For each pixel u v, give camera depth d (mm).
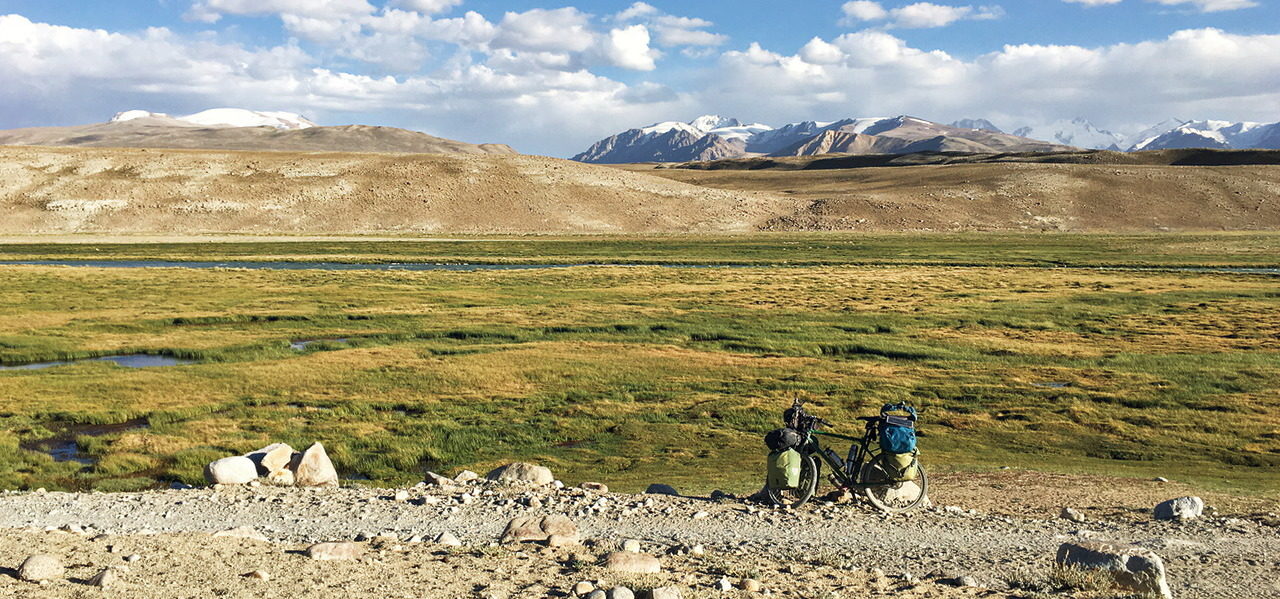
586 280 86562
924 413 29594
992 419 28766
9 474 21359
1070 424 28000
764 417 28953
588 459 24047
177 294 70625
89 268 96062
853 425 27594
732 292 74688
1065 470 20859
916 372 37500
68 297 67250
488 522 12148
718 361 39969
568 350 43000
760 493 13953
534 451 25141
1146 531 12469
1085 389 33562
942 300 67625
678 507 13203
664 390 33656
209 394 32000
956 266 108375
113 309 59969
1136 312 59750
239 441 25062
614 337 48344
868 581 9219
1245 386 33938
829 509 13094
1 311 57938
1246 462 23234
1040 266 108250
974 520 12766
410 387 33906
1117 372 37125
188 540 10227
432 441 25969
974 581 9242
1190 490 17156
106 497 13742
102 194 193000
